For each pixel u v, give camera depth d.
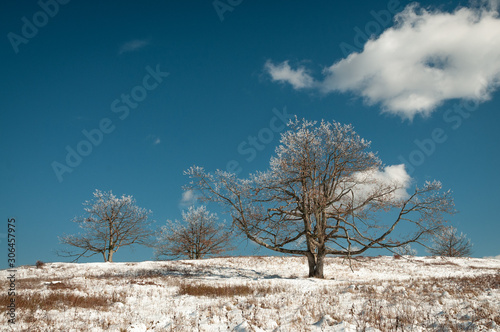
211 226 44.41
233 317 10.48
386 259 41.66
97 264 33.94
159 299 14.91
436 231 24.31
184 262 35.62
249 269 32.28
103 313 11.70
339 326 8.64
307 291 15.47
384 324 8.64
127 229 41.88
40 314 10.90
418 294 12.47
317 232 26.11
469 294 11.88
